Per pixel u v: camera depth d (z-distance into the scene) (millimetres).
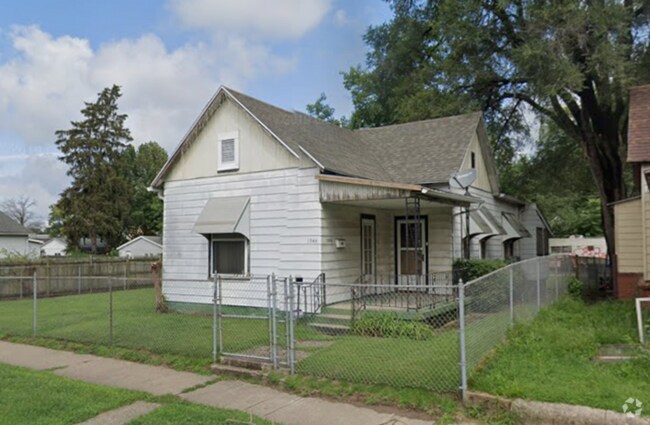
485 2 17938
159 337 9617
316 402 5980
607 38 15305
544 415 4984
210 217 13062
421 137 16406
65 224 40406
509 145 22406
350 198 11320
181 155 14359
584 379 5852
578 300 13266
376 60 26984
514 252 21469
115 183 41438
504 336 7844
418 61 25484
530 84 16938
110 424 5312
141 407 5906
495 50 18906
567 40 15266
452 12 18688
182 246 14219
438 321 9938
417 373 6406
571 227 34375
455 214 13914
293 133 13062
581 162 22891
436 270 13977
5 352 9266
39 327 11484
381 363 7008
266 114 13445
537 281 10656
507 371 6168
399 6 24609
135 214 52938
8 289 18938
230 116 13492
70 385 6758
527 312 9695
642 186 10953
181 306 13867
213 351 7980
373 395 5973
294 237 12148
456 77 19297
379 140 17094
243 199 13062
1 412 5641
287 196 12344
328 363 7172
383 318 9320
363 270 13352
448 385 5887
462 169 14609
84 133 41531
